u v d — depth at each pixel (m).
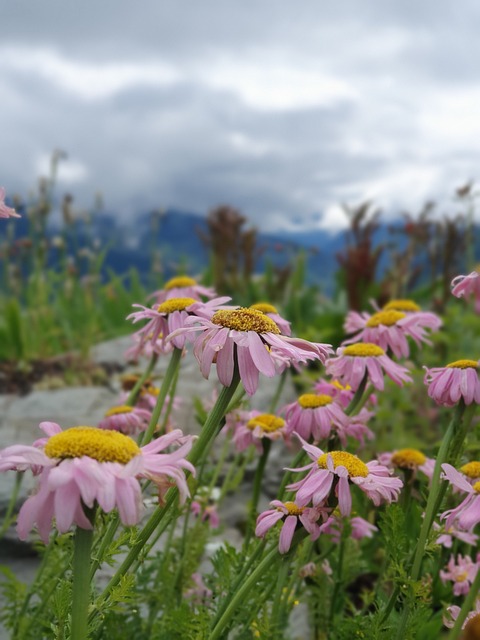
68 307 1.27
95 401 0.82
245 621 0.31
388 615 0.27
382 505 0.40
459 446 0.29
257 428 0.36
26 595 0.34
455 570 0.34
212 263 1.45
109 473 0.17
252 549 0.31
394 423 0.71
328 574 0.36
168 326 0.31
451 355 0.91
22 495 0.53
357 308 1.29
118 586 0.22
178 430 0.19
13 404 0.80
